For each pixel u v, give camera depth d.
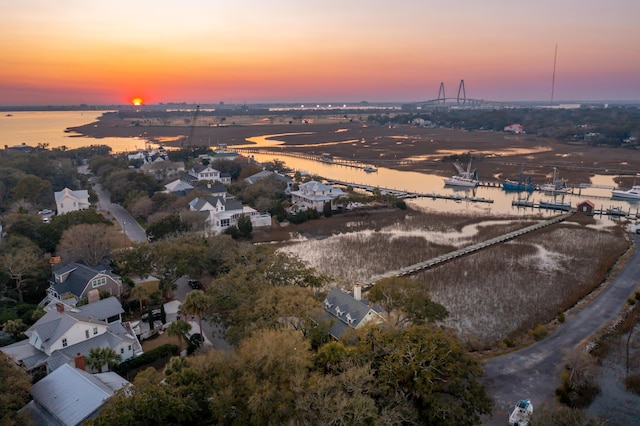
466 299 90.94
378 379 48.03
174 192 165.75
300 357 46.97
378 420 42.44
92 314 75.62
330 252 119.88
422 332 54.38
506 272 104.88
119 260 94.12
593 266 108.00
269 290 67.12
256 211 146.88
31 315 78.31
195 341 71.19
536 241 128.75
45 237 112.19
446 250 119.75
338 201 161.75
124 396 45.28
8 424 45.34
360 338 55.91
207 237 107.19
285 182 184.62
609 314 83.31
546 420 48.19
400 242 127.62
